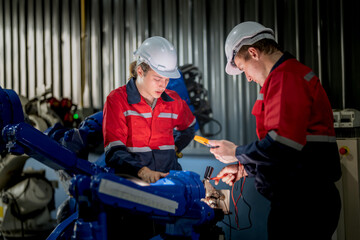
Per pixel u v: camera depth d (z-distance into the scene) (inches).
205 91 132.9
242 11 141.9
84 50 167.2
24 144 63.1
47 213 136.5
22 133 62.5
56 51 171.8
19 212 128.2
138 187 55.9
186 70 128.4
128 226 70.3
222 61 144.9
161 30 153.9
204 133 140.6
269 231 66.2
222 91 144.7
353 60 126.0
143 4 156.7
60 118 150.9
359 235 98.7
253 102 139.9
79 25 167.6
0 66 180.7
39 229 134.0
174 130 84.8
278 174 64.5
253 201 128.1
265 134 66.3
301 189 62.9
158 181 63.8
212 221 66.4
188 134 83.4
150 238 69.0
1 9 179.9
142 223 71.1
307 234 62.3
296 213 62.9
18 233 132.3
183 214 61.2
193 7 149.1
